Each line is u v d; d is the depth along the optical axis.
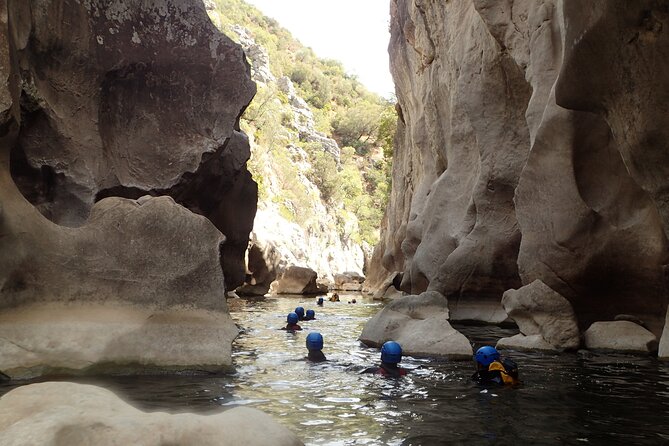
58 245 7.66
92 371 6.78
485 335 11.70
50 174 12.35
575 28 7.55
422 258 17.34
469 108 15.43
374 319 10.88
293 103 94.50
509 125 14.66
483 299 14.73
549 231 10.77
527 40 13.41
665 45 6.49
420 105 24.17
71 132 12.75
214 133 15.55
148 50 14.71
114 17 14.25
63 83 12.87
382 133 45.75
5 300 7.06
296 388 6.57
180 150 14.83
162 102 15.02
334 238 66.06
